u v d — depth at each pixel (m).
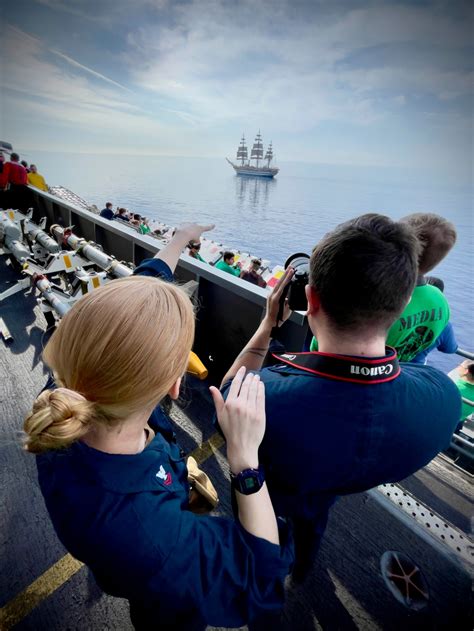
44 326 2.88
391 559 1.52
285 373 0.72
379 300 0.60
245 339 2.14
